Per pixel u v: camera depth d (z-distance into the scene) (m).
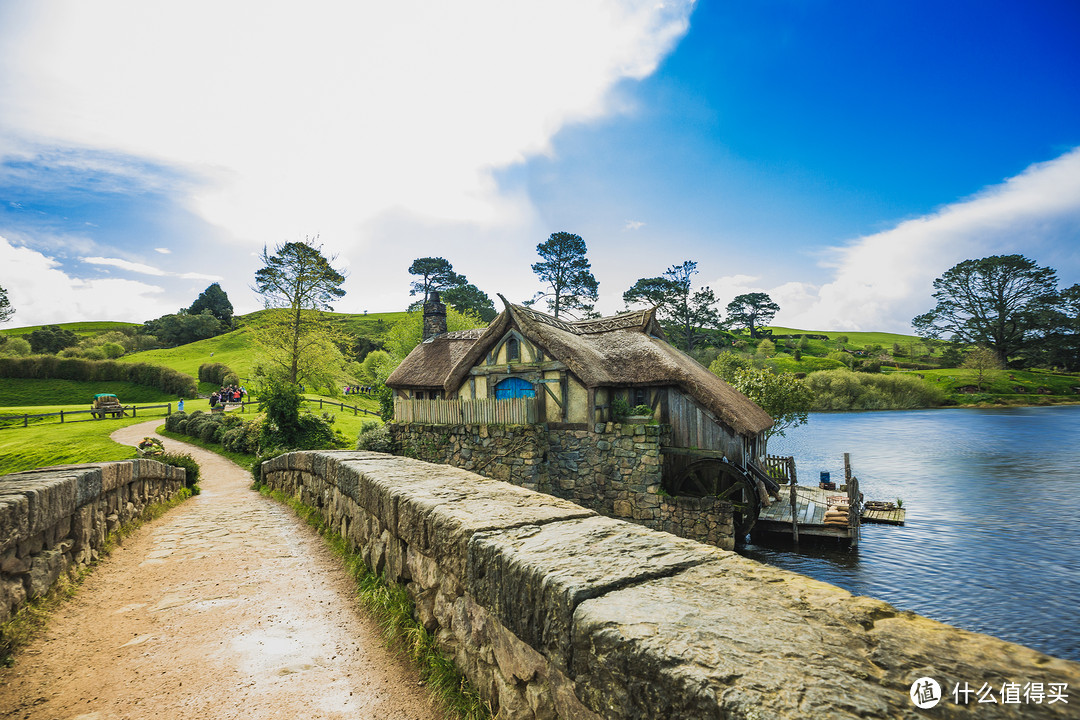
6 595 3.87
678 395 16.52
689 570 2.16
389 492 4.37
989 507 20.94
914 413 61.69
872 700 1.23
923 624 1.63
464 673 3.03
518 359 17.81
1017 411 61.59
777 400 24.12
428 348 26.02
